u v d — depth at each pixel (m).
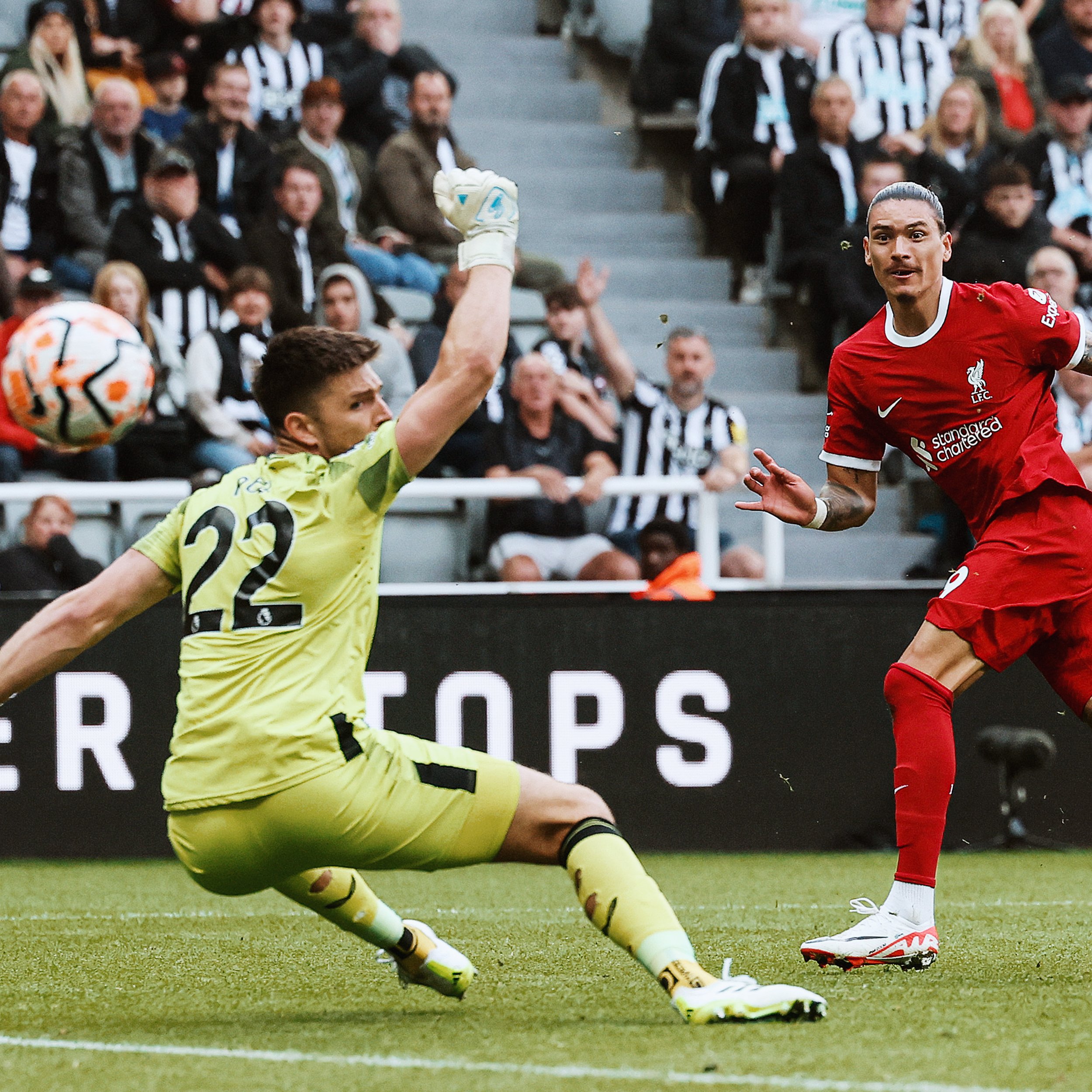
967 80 39.16
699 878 22.70
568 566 29.28
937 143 39.28
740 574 30.50
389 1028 10.70
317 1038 10.33
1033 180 39.28
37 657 10.48
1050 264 36.00
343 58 39.62
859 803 26.47
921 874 13.70
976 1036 10.07
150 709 26.02
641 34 45.56
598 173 43.72
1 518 29.06
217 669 10.02
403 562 30.52
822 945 13.66
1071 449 33.78
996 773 26.62
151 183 33.59
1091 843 26.62
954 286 14.04
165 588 10.80
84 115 38.00
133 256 33.44
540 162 44.19
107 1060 9.62
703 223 42.53
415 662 26.19
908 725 13.77
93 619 10.56
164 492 27.30
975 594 13.70
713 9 44.38
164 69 38.12
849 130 38.75
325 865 10.13
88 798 25.97
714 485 27.78
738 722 26.42
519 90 45.09
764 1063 9.09
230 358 31.16
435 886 22.45
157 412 31.08
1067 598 13.69
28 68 36.97
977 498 14.24
